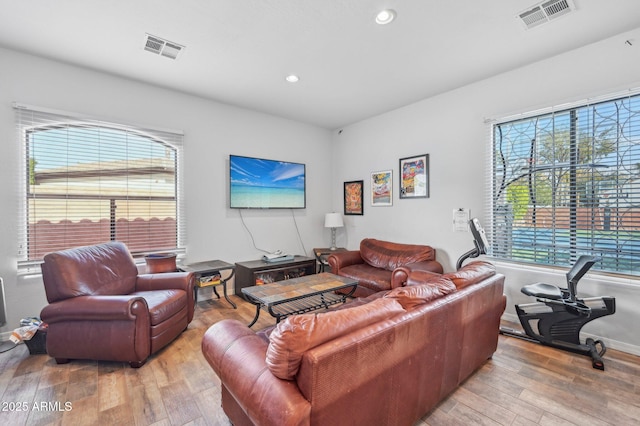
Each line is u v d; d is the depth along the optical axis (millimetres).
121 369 2141
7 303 2574
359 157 4652
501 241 3092
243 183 4023
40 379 2010
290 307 2697
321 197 4992
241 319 3098
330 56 2678
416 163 3850
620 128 2395
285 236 4535
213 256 3803
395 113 4102
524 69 2869
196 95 3600
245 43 2461
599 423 1599
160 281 2771
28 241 2682
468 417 1643
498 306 2191
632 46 2305
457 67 2895
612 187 2438
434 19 2146
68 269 2248
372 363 1205
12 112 2578
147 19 2143
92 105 2939
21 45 2496
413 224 3912
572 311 2314
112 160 3096
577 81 2562
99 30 2277
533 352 2375
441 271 3381
